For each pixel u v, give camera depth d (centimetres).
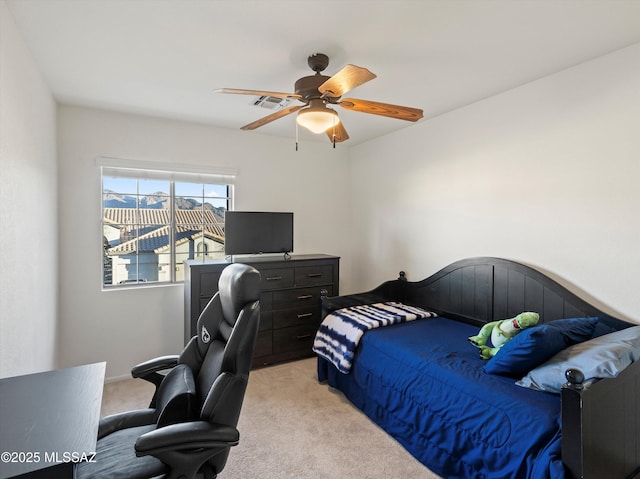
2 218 149
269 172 385
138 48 198
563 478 127
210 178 354
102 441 139
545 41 191
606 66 206
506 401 162
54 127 271
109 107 294
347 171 438
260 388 290
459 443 176
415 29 178
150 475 118
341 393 282
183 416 140
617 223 204
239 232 342
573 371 130
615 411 144
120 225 322
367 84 248
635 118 195
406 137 354
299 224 406
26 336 184
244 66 220
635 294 197
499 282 264
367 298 336
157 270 340
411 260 350
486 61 214
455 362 204
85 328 300
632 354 154
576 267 223
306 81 197
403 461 200
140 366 172
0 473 81
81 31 179
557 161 231
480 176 282
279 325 341
